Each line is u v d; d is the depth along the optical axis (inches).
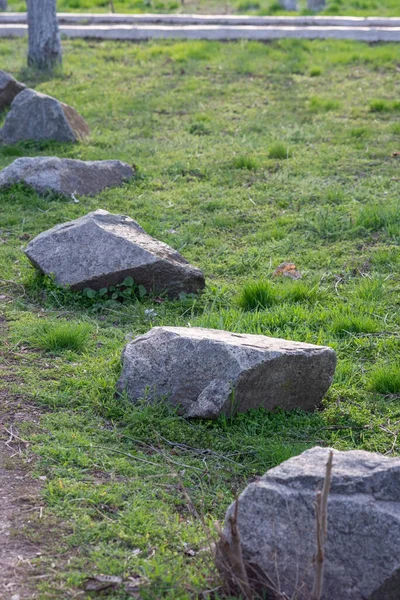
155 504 170.2
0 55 687.7
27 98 452.4
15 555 153.2
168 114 518.6
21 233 330.0
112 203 365.1
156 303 268.5
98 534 159.6
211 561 148.5
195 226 340.5
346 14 863.1
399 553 133.6
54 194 366.6
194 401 202.5
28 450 187.2
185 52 666.2
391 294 278.2
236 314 255.3
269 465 187.5
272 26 757.3
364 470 142.0
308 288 279.0
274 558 136.6
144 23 775.1
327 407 213.9
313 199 370.6
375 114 509.4
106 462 184.5
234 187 389.7
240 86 578.9
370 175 400.2
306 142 456.4
